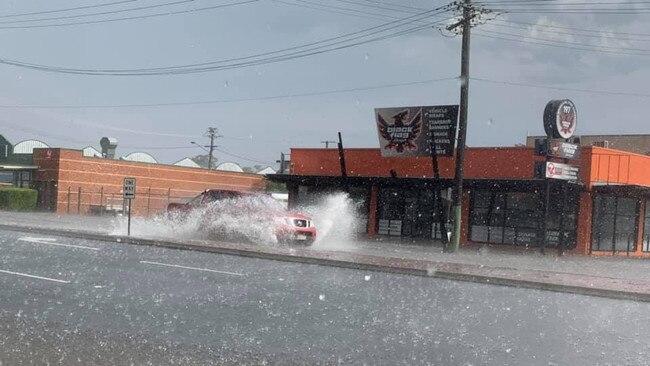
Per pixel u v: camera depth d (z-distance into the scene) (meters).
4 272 12.37
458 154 25.55
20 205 42.66
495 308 10.70
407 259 18.56
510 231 29.55
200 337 7.62
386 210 33.50
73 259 14.85
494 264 19.64
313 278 13.58
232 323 8.48
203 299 10.21
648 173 31.81
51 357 6.48
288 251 18.56
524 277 14.90
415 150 31.94
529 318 9.84
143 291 10.73
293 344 7.45
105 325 8.08
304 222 21.50
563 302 12.00
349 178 33.25
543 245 26.55
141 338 7.46
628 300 12.85
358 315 9.41
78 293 10.30
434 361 6.89
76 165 44.00
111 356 6.62
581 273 18.06
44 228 22.97
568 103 26.70
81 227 25.95
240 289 11.41
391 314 9.60
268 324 8.51
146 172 47.88
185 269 13.91
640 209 31.17
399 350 7.33
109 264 14.17
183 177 50.44
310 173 36.97
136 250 17.81
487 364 6.85
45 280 11.53
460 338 8.09
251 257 17.53
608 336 8.62
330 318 9.09
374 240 31.53
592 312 10.82
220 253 18.08
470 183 29.22
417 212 32.34
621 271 20.08
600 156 28.33
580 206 28.00
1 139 46.84
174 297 10.28
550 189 28.19
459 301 11.31
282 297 10.73
